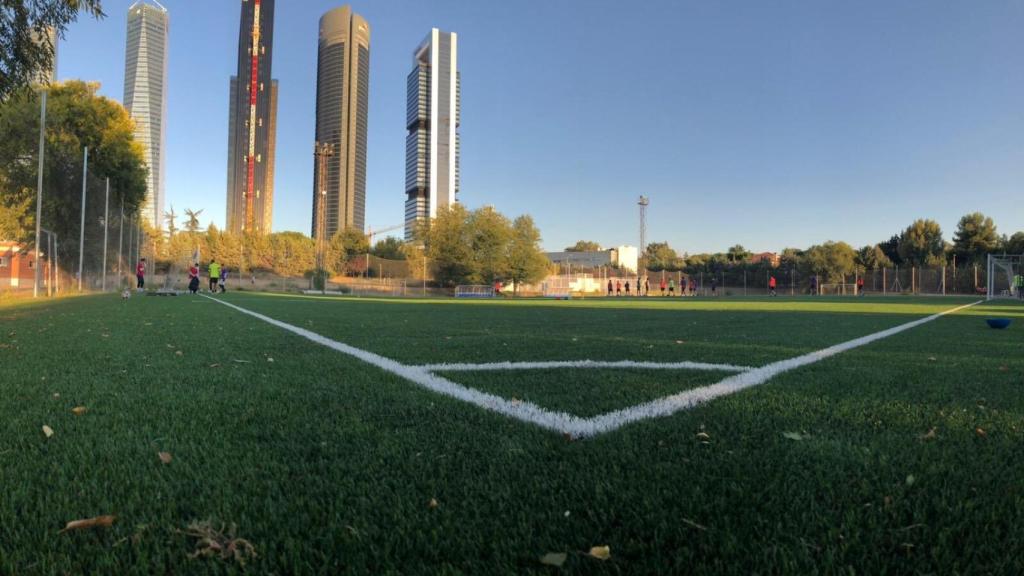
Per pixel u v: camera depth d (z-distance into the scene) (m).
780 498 1.57
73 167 20.39
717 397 2.96
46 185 18.67
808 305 20.27
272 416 2.49
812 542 1.32
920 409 2.68
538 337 6.37
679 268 84.06
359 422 2.39
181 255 53.94
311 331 6.92
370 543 1.32
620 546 1.30
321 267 45.31
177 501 1.56
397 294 44.59
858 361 4.46
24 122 17.66
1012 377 3.66
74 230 20.88
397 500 1.56
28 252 19.14
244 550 1.29
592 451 1.98
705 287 63.25
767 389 3.19
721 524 1.41
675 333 7.13
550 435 2.20
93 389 3.10
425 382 3.36
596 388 3.21
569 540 1.33
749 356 4.76
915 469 1.80
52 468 1.81
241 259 48.59
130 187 29.45
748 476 1.74
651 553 1.28
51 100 24.77
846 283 53.44
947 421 2.44
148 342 5.45
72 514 1.48
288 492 1.62
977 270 46.88
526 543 1.32
